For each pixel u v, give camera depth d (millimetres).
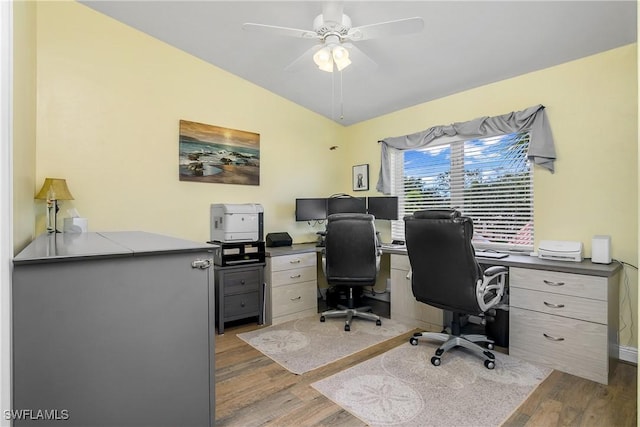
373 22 2467
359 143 4523
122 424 1250
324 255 3309
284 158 4070
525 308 2434
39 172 2551
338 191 4625
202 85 3396
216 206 3326
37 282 1074
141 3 2633
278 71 3498
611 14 2115
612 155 2451
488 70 2936
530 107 2811
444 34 2529
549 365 2312
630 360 2371
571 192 2652
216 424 1709
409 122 3902
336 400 1933
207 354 1454
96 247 1370
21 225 1343
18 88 1246
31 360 1069
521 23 2299
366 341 2824
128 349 1257
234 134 3629
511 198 3059
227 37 3000
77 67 2721
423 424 1711
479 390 2027
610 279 2125
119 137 2918
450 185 3545
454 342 2494
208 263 1450
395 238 4121
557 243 2582
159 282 1323
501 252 2967
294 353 2590
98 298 1189
